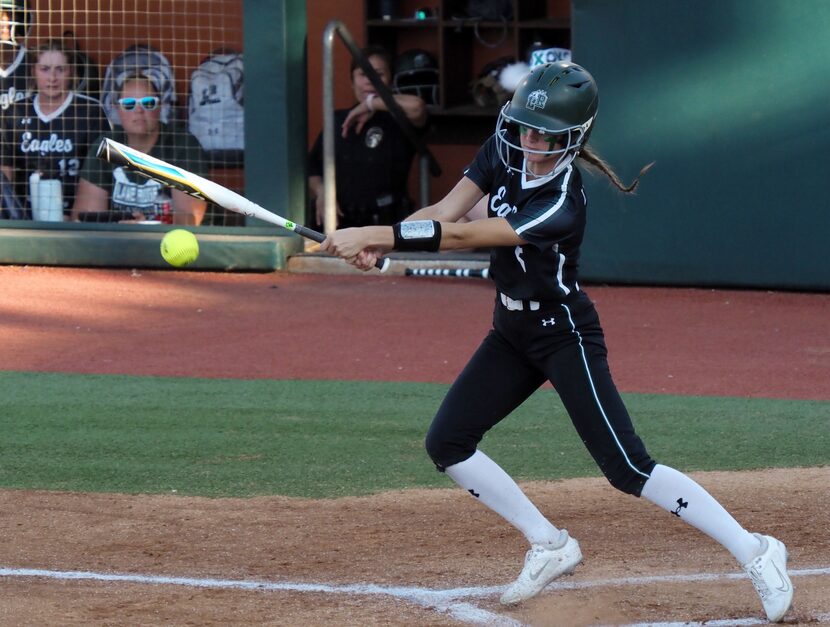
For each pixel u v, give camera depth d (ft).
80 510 58.54
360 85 145.28
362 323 109.91
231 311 115.14
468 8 158.10
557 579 48.14
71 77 136.36
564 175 41.81
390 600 45.96
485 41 161.48
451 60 159.63
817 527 54.85
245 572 49.49
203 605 45.27
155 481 63.98
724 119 119.96
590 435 42.80
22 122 137.69
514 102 41.19
